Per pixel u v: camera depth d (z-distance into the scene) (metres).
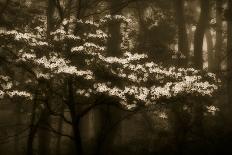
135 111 13.41
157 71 12.43
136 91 12.16
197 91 12.38
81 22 13.36
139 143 17.88
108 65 12.48
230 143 15.95
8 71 13.71
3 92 12.28
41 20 15.03
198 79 12.68
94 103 13.16
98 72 12.52
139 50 13.98
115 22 13.87
